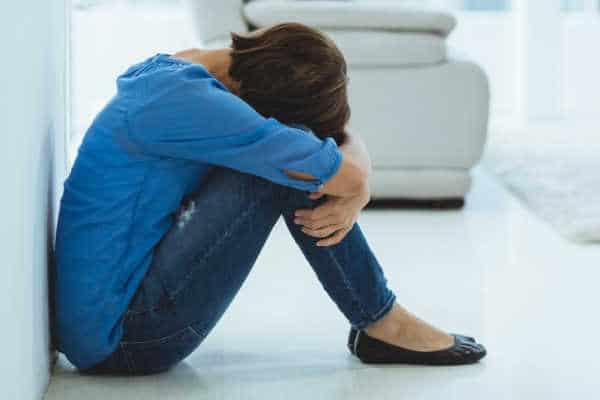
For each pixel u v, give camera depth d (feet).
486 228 19.75
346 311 11.63
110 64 32.07
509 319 13.85
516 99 33.99
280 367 11.82
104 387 10.97
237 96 10.54
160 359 11.05
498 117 34.58
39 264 10.17
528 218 20.70
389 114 20.92
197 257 10.46
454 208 21.70
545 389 11.23
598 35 34.35
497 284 15.66
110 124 10.30
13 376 8.70
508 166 25.96
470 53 34.58
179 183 10.48
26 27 9.28
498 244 18.42
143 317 10.62
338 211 10.53
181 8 32.65
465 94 20.94
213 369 11.69
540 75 33.40
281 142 9.88
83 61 31.89
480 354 12.06
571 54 34.47
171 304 10.58
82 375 11.32
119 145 10.27
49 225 10.99
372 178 21.11
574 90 34.71
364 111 20.88
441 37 21.45
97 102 32.09
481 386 11.28
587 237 18.62
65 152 13.09
